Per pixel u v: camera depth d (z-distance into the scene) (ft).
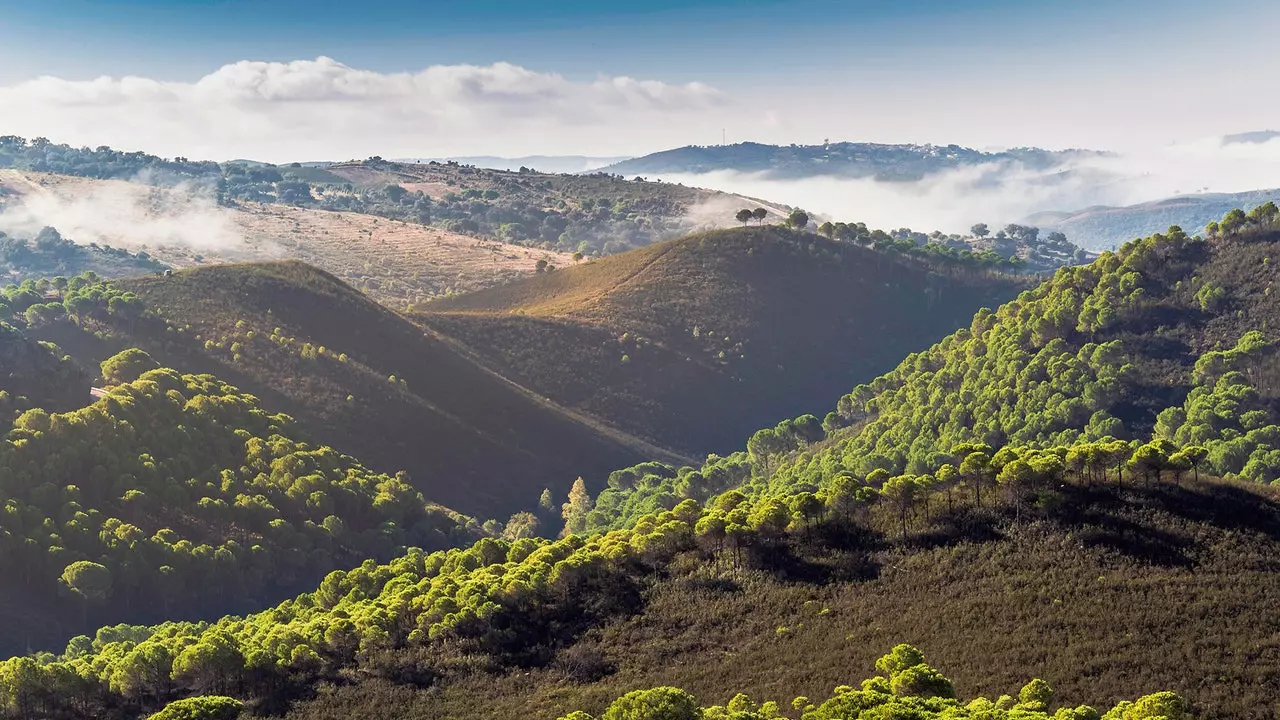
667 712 248.32
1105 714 250.37
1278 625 286.87
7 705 304.09
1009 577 325.42
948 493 378.12
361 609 367.86
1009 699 257.34
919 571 339.57
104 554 493.77
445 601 352.49
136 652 322.34
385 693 316.81
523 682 319.06
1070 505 354.74
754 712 263.49
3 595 468.75
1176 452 373.20
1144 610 297.74
